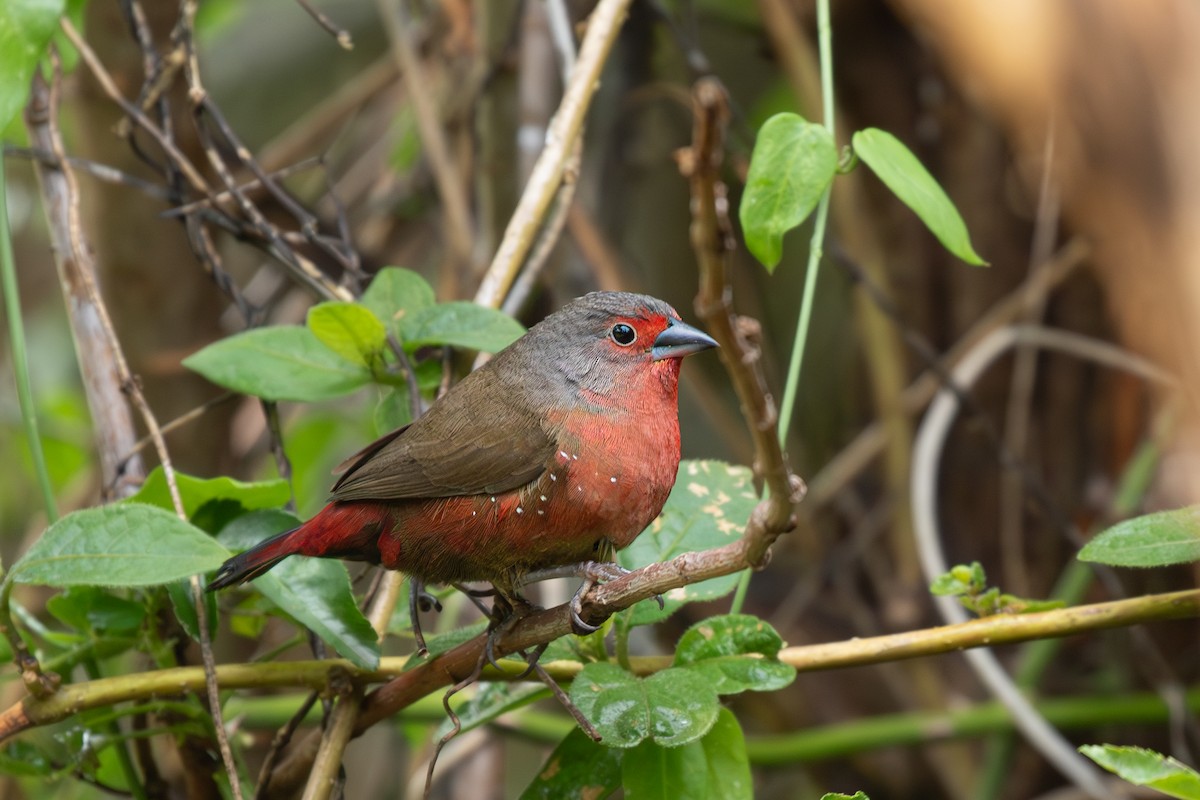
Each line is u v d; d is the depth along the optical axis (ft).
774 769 34.37
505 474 19.81
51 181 24.22
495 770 29.89
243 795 20.43
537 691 19.48
